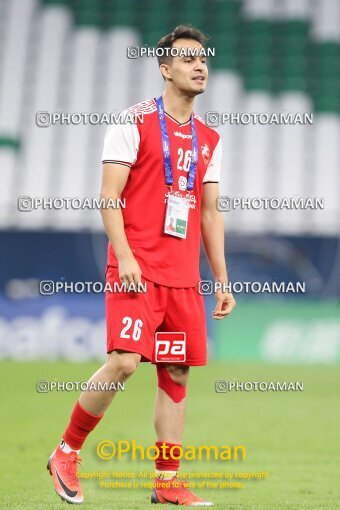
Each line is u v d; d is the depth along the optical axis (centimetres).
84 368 5372
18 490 2034
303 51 7956
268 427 3306
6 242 7244
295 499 1967
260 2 8175
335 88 7769
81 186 7306
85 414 1784
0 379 4797
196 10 8138
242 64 7906
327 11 8150
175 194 1831
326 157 7406
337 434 3144
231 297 1939
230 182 7250
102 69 7825
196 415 3625
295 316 5994
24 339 6103
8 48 7906
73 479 1812
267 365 5681
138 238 1811
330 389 4544
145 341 1767
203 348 1867
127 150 1803
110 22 8075
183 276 1828
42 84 7731
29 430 3164
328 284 6925
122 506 1788
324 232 6800
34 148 7425
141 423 3347
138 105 1852
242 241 6856
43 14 8094
